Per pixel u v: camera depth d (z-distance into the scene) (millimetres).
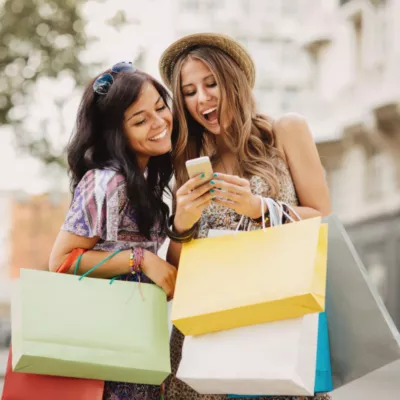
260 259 3215
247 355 3143
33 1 13883
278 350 3105
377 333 3254
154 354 3328
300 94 28781
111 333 3312
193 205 3320
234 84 3793
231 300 3158
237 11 28812
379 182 24500
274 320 3143
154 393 3668
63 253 3549
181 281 3303
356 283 3305
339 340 3334
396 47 23344
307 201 3783
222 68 3777
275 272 3148
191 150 4012
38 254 36562
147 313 3404
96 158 3727
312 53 28328
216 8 28516
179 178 3998
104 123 3717
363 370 3279
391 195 23750
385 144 23828
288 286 3088
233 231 3434
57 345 3230
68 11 13859
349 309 3314
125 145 3686
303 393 3119
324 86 27344
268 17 29031
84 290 3375
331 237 3379
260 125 3848
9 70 13789
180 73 3850
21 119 13789
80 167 3793
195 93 3840
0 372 12375
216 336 3227
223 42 3822
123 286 3436
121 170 3629
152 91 3689
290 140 3789
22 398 3314
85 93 3762
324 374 3285
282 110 28781
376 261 24578
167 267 3529
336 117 26266
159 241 3793
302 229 3207
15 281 3371
